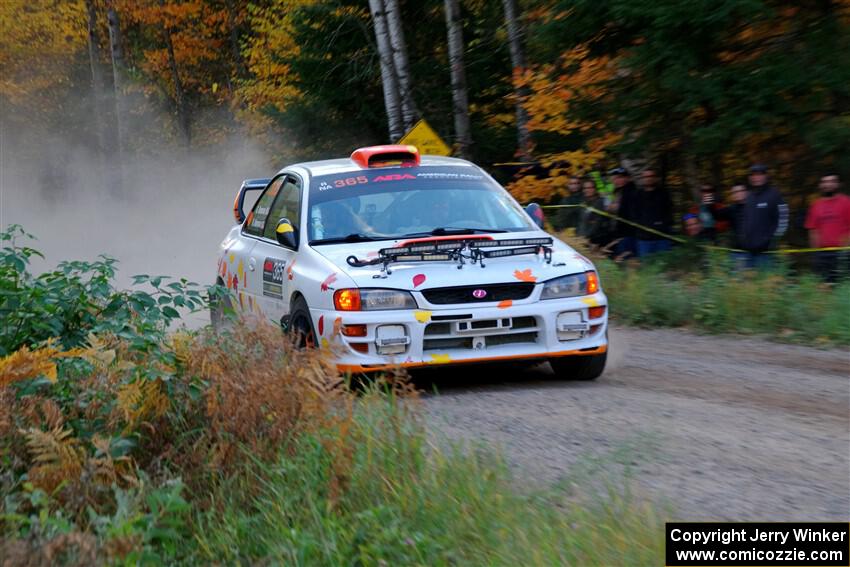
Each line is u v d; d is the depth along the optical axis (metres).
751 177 20.27
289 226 13.23
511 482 7.99
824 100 24.53
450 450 8.88
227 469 8.19
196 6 60.97
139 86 62.50
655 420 10.49
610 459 8.97
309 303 12.17
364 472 7.75
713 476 8.45
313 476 7.70
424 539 6.64
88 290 10.15
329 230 13.23
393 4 34.53
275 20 50.16
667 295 18.91
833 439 9.66
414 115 35.09
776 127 25.69
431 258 12.14
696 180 28.22
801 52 24.39
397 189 13.88
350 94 40.22
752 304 17.59
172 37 65.81
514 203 14.16
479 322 11.88
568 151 31.58
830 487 8.12
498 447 8.74
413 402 9.05
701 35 23.98
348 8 39.62
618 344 16.59
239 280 15.56
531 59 31.05
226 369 9.07
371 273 11.91
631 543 6.52
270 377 8.69
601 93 27.22
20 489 7.94
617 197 23.50
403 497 7.31
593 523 6.89
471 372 13.77
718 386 12.52
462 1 41.69
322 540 6.79
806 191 26.41
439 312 11.77
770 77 23.77
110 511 7.71
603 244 23.55
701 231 22.80
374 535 6.84
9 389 8.59
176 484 7.55
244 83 53.31
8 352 9.93
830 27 24.09
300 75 40.59
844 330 16.09
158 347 9.33
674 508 7.58
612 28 26.06
